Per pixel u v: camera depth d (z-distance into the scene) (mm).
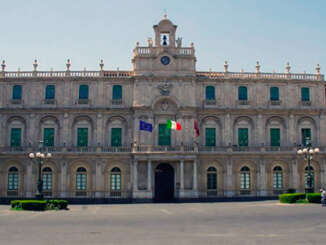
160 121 81812
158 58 82188
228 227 36781
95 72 82938
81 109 81188
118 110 81562
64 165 79938
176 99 81375
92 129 81875
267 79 84188
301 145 82125
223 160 81875
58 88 82438
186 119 81250
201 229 35562
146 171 79562
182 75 81875
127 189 79875
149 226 37938
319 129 84250
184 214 50062
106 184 80062
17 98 82000
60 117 81812
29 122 81250
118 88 82750
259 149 82438
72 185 80062
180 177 78688
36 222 41562
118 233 33375
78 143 81500
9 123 81688
